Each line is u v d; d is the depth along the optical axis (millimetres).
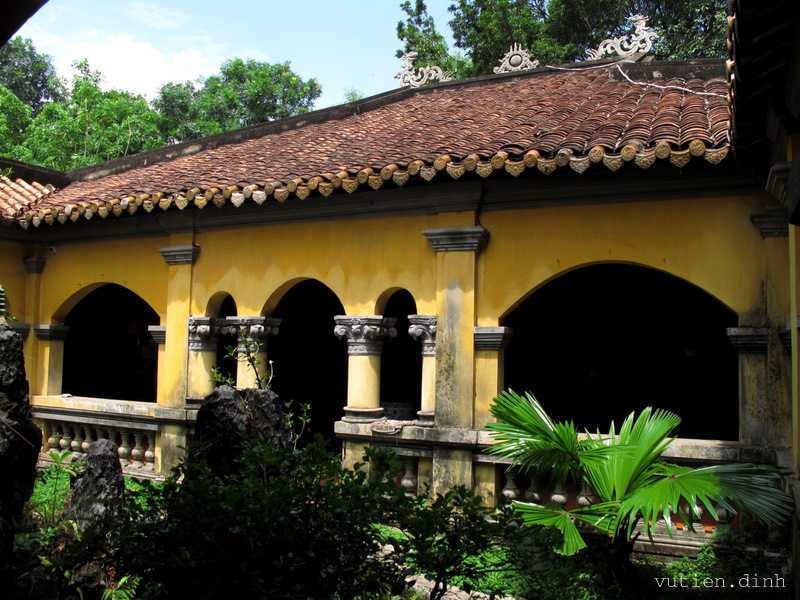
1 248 9984
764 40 3812
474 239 6895
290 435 5090
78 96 23594
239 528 3334
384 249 7543
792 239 5117
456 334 6941
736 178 5973
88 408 9367
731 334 5898
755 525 5715
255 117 26641
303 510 3533
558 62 19922
